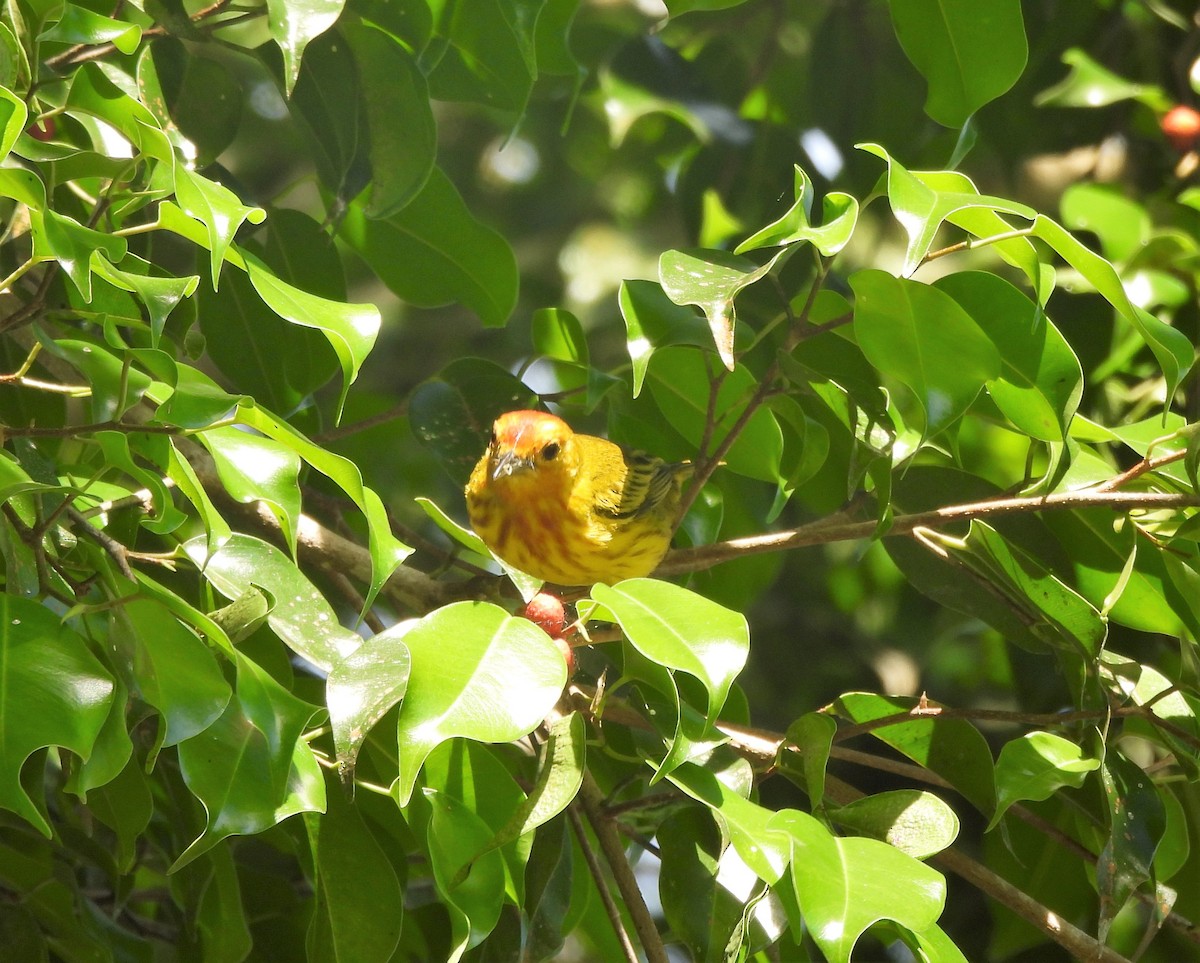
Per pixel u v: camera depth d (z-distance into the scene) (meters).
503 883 6.09
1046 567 7.84
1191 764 6.99
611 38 14.82
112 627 5.29
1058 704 10.02
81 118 7.82
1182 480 7.26
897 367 6.59
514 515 9.96
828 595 13.68
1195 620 7.80
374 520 5.62
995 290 6.71
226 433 5.90
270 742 5.39
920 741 7.23
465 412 9.70
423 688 5.30
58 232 5.04
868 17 11.69
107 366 5.61
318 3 6.30
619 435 9.71
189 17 7.62
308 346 8.83
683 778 6.16
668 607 5.71
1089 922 9.20
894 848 5.84
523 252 18.41
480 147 18.19
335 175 8.30
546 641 5.64
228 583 6.05
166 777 7.39
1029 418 7.04
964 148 8.14
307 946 6.41
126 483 7.43
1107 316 9.54
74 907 7.40
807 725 6.69
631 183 18.38
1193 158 10.81
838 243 5.89
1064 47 11.26
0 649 4.86
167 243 8.77
